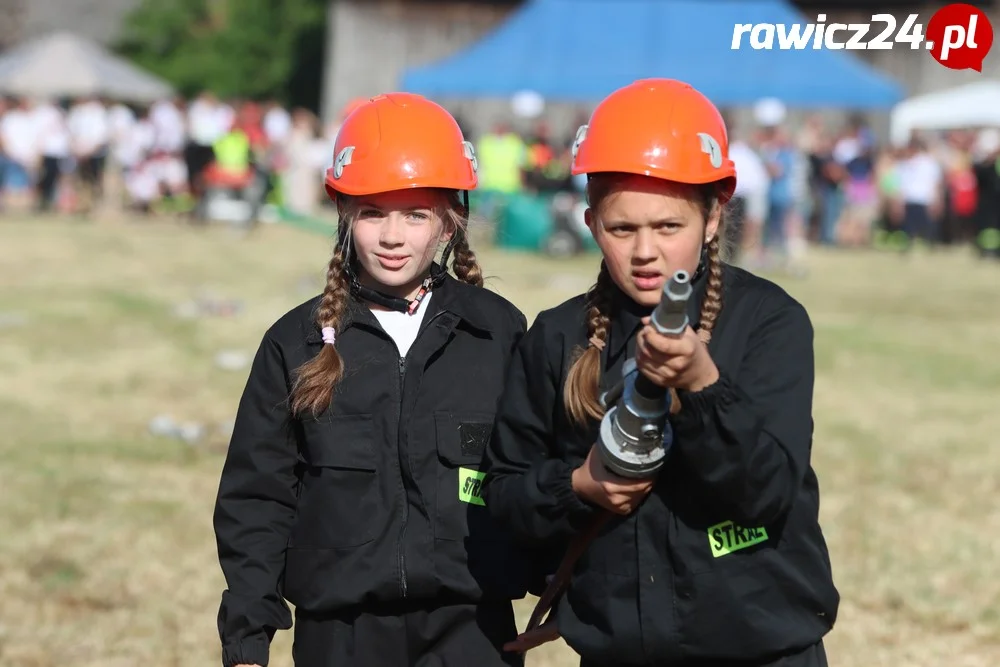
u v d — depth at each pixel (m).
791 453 3.22
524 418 3.63
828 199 31.78
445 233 4.11
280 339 4.04
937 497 9.45
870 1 38.94
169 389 12.82
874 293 22.59
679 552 3.34
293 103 60.09
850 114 38.66
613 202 3.33
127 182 33.31
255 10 59.50
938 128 36.50
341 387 3.96
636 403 3.14
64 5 61.31
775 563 3.37
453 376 4.04
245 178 30.83
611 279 3.47
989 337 17.72
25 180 32.69
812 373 3.37
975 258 29.95
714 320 3.39
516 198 25.81
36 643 6.48
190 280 21.25
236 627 3.88
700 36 29.72
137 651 6.42
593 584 3.46
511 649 3.83
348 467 3.92
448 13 43.53
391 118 4.01
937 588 7.45
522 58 30.12
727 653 3.36
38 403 12.12
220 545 4.00
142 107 48.97
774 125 31.12
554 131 40.34
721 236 3.49
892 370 14.92
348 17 43.66
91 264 22.94
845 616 7.01
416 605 3.97
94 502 8.89
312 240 28.72
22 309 17.62
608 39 29.91
